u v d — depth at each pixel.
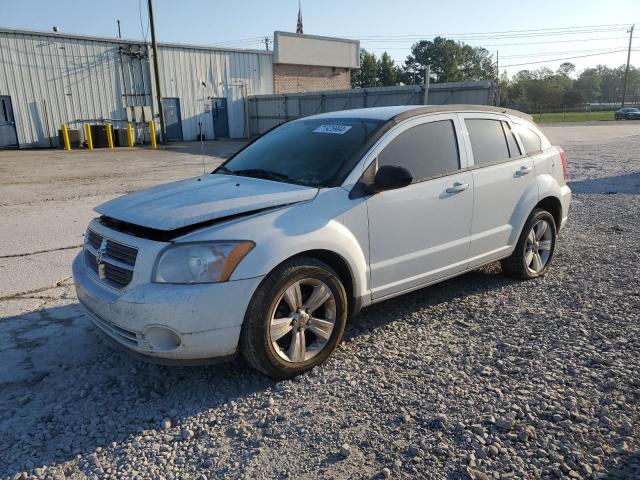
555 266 5.98
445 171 4.51
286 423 3.12
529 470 2.66
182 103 33.19
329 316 3.76
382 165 4.09
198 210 3.43
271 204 3.56
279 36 36.81
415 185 4.24
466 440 2.88
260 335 3.39
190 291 3.18
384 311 4.75
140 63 30.95
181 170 17.25
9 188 13.22
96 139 28.17
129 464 2.80
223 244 3.27
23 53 26.89
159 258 3.25
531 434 2.92
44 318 4.72
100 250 3.59
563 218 5.91
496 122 5.18
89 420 3.20
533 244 5.52
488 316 4.60
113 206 3.86
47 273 6.06
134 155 23.39
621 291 5.09
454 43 104.69
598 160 16.92
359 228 3.88
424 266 4.39
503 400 3.26
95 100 29.59
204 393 3.48
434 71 105.69
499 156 5.07
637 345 3.94
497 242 5.04
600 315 4.52
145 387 3.57
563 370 3.61
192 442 2.97
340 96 30.06
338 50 40.66
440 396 3.33
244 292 3.29
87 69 29.06
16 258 6.71
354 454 2.82
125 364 3.88
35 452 2.90
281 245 3.40
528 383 3.45
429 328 4.38
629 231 7.52
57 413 3.27
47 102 27.94
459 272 4.75
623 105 84.12
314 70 40.06
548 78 104.81
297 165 4.19
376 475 2.66
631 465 2.67
